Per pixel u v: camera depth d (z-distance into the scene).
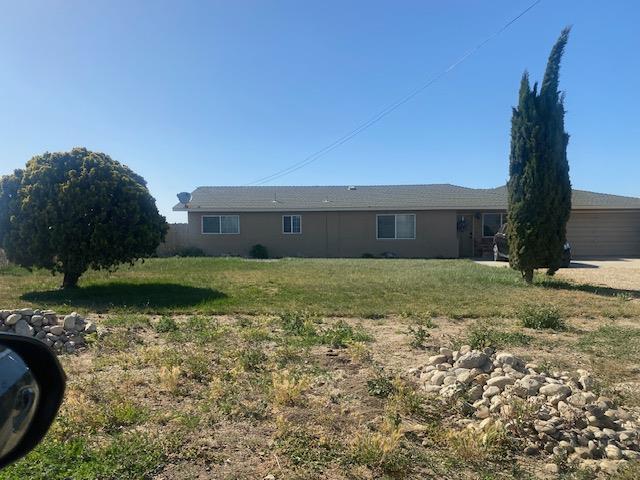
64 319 6.58
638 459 3.55
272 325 7.71
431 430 3.91
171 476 3.22
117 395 4.42
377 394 4.64
